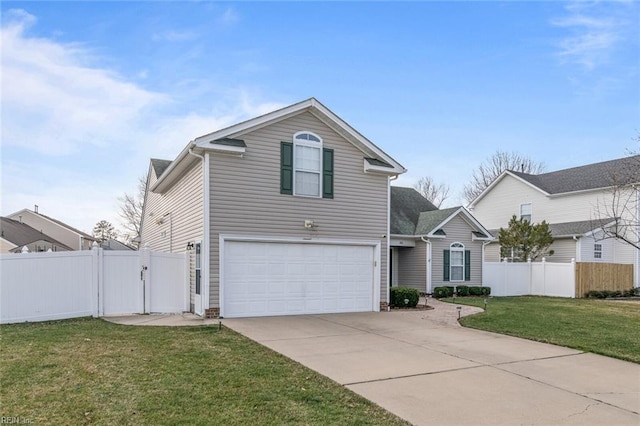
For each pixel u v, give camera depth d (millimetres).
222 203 11234
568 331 9930
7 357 6469
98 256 11117
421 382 5766
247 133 11648
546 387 5688
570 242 22719
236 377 5668
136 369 5922
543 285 21406
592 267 20750
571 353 7723
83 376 5535
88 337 8078
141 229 23406
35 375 5551
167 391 5020
